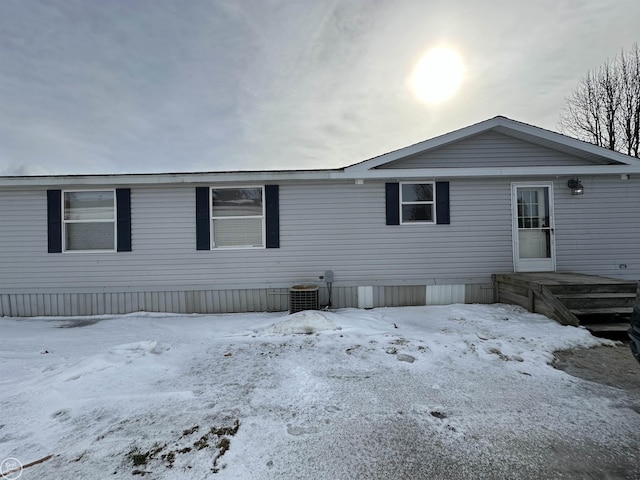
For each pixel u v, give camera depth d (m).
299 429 2.26
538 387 2.90
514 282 5.81
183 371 3.33
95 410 2.54
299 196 6.45
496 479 1.76
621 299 4.83
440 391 2.83
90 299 6.32
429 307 6.19
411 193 6.56
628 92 13.33
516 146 6.57
